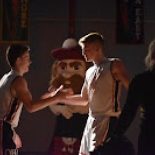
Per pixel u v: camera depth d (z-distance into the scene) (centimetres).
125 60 822
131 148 471
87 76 534
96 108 511
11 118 514
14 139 516
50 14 820
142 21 811
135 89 434
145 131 428
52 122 822
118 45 819
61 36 822
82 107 699
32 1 815
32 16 817
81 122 705
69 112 705
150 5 812
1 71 817
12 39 812
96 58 521
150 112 429
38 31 819
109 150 456
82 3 820
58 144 717
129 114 433
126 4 810
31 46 820
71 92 558
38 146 826
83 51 525
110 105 506
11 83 509
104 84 505
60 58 725
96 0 818
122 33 816
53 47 823
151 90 429
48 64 823
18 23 812
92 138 509
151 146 424
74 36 820
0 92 512
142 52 819
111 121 504
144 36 816
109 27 819
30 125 823
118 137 440
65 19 820
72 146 709
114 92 505
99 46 520
